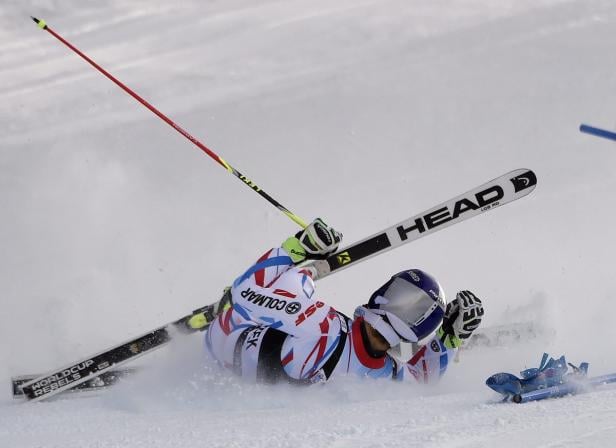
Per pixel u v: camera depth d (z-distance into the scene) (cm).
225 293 1898
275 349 1653
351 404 1477
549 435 994
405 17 4822
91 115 4078
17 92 4397
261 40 4744
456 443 989
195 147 3700
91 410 1678
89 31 5075
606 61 4084
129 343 1959
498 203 1992
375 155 3519
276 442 1061
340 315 1716
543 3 4784
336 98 4025
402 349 1780
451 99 3916
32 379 1970
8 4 5362
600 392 1262
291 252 1788
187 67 4522
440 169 3369
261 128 3819
